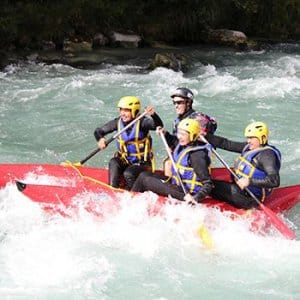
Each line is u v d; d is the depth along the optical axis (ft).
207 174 20.89
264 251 20.01
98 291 17.51
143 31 66.03
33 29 56.65
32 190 22.17
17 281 17.85
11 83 44.04
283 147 31.27
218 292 17.65
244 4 73.87
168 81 46.34
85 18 61.16
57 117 35.81
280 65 55.93
